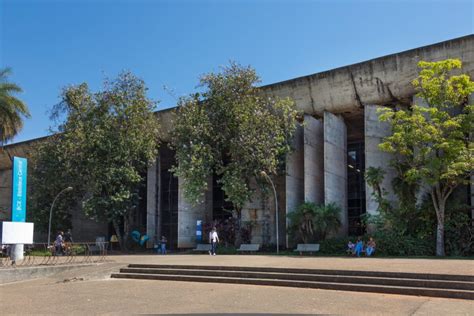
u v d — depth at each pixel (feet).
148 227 124.26
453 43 81.25
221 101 100.94
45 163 119.96
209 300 38.83
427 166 73.51
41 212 119.75
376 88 91.97
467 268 47.09
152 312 34.24
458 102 77.61
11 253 68.49
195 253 100.01
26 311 35.86
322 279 46.39
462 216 77.77
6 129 100.94
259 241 105.29
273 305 35.81
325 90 97.66
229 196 97.76
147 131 110.63
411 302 36.24
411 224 81.87
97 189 108.58
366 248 79.10
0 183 169.07
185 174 100.53
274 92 103.76
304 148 100.63
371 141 92.22
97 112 111.04
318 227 89.81
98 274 57.16
